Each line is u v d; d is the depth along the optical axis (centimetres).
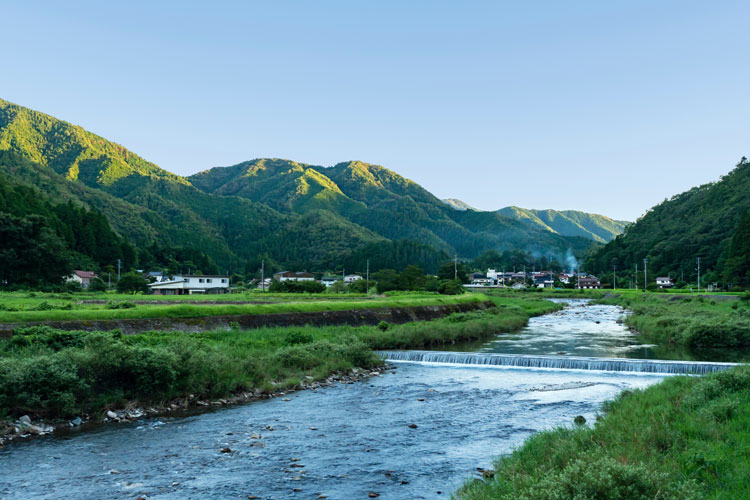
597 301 12756
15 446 1719
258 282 18662
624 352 3966
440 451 1681
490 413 2188
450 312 6931
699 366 3053
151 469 1515
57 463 1562
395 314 5841
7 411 1909
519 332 5612
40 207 13912
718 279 13988
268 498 1304
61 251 9519
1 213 9081
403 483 1402
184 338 2891
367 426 1992
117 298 6931
